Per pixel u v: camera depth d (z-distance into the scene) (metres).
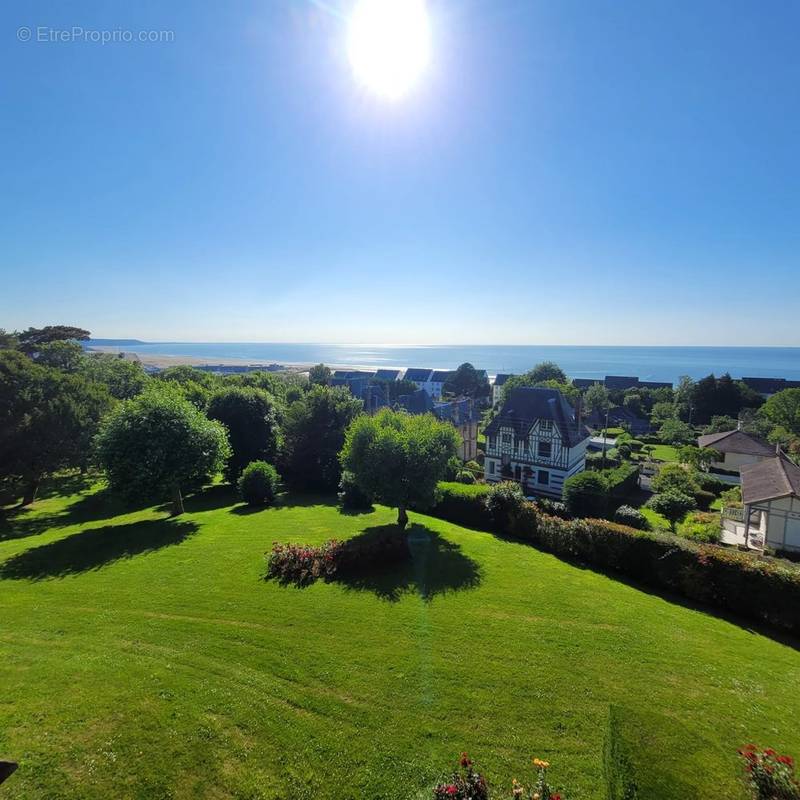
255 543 21.89
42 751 8.94
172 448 27.39
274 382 82.12
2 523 30.61
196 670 11.85
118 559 20.12
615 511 29.97
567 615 15.34
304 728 9.96
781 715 10.82
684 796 6.74
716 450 52.34
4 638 13.47
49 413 33.97
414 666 12.20
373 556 18.53
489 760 9.27
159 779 8.52
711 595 17.09
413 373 139.62
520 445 42.91
